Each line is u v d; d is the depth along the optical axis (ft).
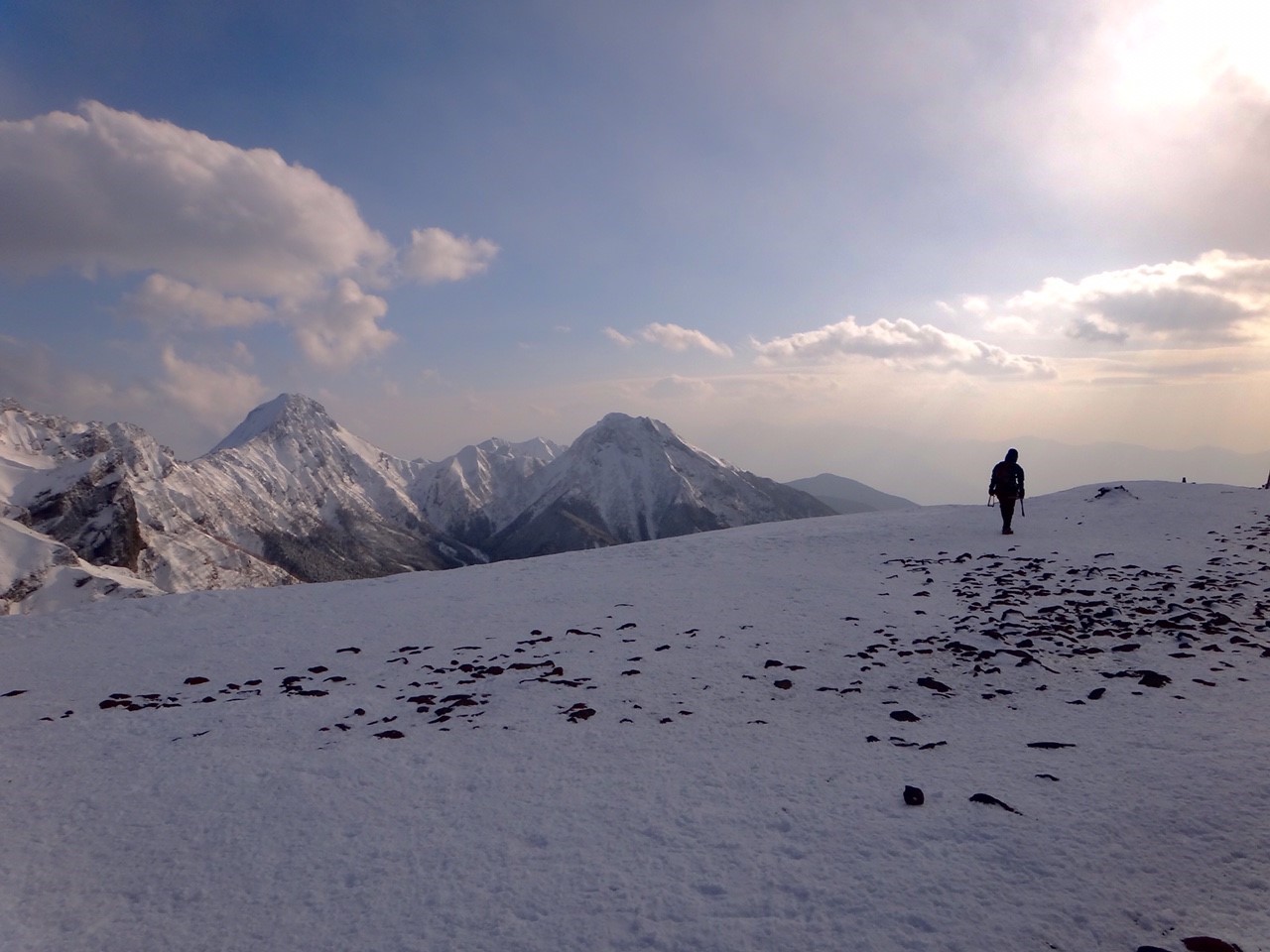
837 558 82.89
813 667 44.42
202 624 65.10
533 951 19.49
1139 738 30.78
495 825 26.63
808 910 20.30
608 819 26.48
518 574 84.94
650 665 46.26
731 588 69.92
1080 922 19.03
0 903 23.50
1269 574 63.57
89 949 21.12
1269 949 17.33
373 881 23.54
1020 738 32.24
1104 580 65.21
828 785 28.17
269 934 21.21
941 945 18.53
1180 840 22.39
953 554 81.30
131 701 44.57
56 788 32.09
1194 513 95.81
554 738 35.12
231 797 30.32
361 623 63.26
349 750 34.86
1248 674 38.99
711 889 21.66
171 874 24.90
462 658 50.70
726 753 32.27
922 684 40.50
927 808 25.48
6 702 45.32
